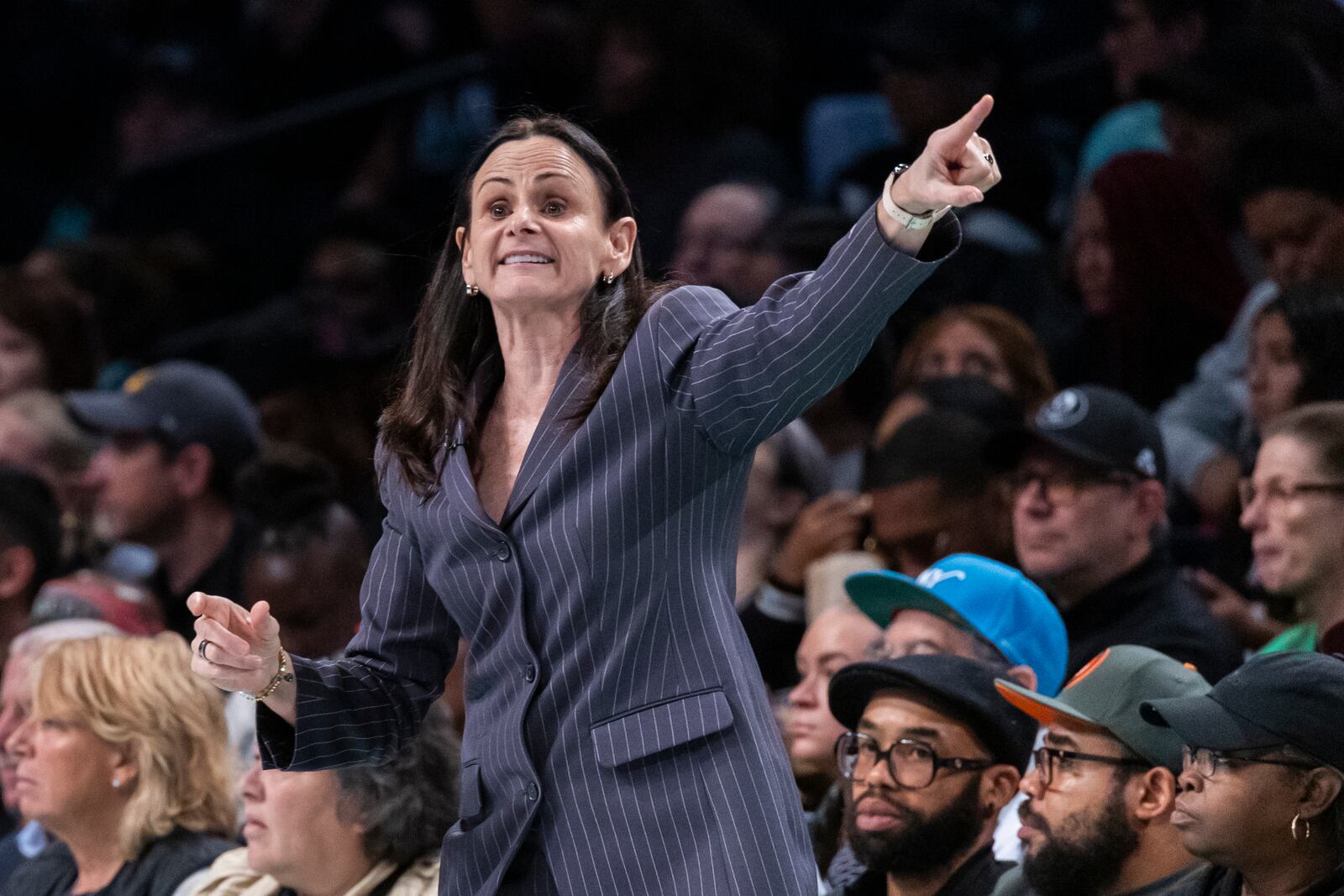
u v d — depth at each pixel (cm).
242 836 1315
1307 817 876
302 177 2795
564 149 828
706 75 2291
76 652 1275
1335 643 1115
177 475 1802
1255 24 1789
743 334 762
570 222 812
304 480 1638
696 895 755
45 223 3056
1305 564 1148
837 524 1459
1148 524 1277
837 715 1098
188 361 2461
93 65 3117
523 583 791
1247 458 1266
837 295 739
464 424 834
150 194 2780
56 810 1249
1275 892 885
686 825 766
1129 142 1881
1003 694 1027
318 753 821
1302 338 1325
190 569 1806
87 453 1905
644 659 778
